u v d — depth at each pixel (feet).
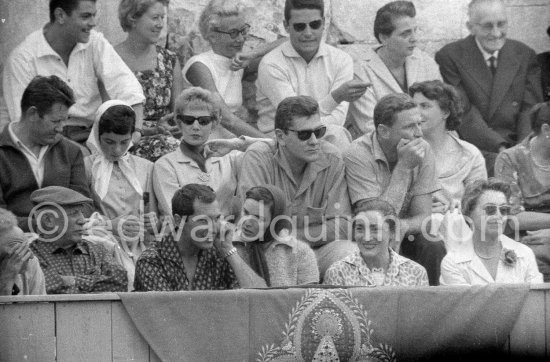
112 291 95.61
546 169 115.65
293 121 103.40
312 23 118.73
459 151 115.75
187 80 120.57
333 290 93.71
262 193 98.99
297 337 92.79
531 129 117.80
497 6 124.98
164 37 125.59
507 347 96.89
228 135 116.78
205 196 95.40
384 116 105.91
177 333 90.58
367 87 116.47
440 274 102.47
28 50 114.32
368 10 129.39
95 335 89.40
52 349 88.43
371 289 94.22
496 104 124.77
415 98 115.44
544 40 131.95
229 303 91.66
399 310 94.68
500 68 125.39
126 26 117.80
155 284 94.63
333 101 116.26
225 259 96.32
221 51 121.29
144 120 117.50
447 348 95.61
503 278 100.89
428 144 107.04
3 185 102.53
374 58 123.34
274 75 119.44
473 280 100.73
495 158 122.01
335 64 120.37
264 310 92.38
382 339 94.32
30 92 102.73
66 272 95.81
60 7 113.80
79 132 114.73
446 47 126.62
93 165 105.81
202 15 121.70
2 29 120.26
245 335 91.91
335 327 93.30
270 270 98.68
